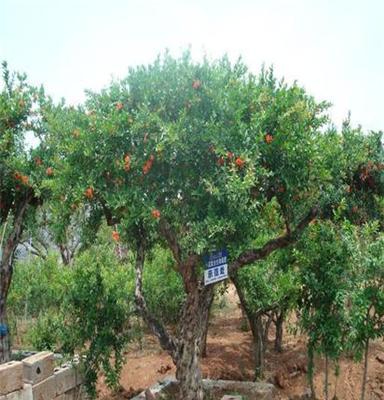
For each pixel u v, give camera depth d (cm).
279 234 1168
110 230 1920
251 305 1369
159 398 1096
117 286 1315
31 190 1170
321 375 1411
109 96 916
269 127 844
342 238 997
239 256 962
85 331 1119
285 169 855
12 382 876
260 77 934
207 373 1402
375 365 1447
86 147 838
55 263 1862
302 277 1044
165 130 790
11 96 1168
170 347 991
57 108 1136
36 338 1298
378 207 1202
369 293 948
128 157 820
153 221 816
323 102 909
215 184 812
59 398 1025
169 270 1630
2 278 1173
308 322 1028
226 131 810
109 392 1287
